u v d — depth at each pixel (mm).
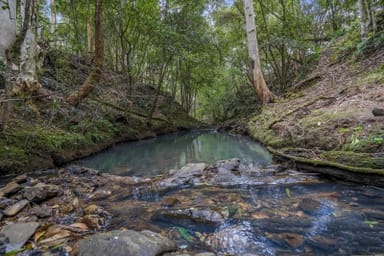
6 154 4348
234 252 1906
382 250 1813
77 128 6719
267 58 14578
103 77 6863
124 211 2791
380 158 2920
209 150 7137
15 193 3238
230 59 16266
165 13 10859
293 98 8875
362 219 2254
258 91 10578
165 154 6926
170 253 1865
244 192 3180
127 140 9539
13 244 2062
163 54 10914
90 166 5492
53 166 5039
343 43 10086
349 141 3615
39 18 6625
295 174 3637
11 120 5246
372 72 6328
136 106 12570
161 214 2668
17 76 5324
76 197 3250
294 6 13422
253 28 10367
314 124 4816
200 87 19578
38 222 2463
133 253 1738
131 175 4656
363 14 8320
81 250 1849
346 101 5215
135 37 10656
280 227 2242
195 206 2824
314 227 2195
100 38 6258
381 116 3783
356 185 2980
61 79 6980
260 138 7070
